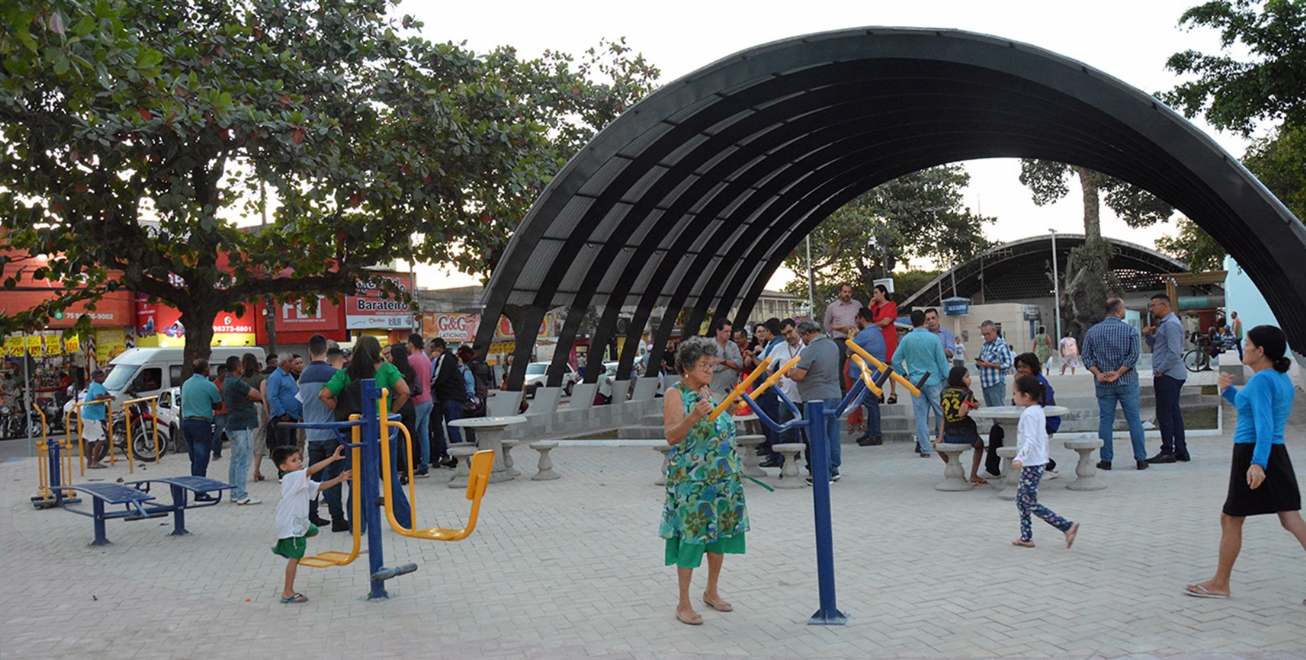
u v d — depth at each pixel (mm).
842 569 6648
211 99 13461
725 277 22562
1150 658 4539
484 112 19250
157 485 13172
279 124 14609
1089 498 8945
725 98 13672
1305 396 19219
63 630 5859
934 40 10859
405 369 12352
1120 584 5891
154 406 16406
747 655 4863
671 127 14250
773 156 17375
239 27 15656
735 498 5570
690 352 5504
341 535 8812
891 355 15211
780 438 11789
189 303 18594
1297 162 21969
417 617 5855
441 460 13719
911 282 70812
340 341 36812
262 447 13031
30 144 13219
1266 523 7414
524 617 5770
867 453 13281
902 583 6184
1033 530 7656
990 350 13328
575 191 14320
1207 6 18141
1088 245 41469
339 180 15844
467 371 14992
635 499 10227
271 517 10094
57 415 24516
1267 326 5336
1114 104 9922
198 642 5480
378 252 19422
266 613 6090
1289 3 17531
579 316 18219
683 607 5492
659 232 18156
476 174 18625
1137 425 10461
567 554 7574
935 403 12336
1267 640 4707
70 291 18688
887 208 50812
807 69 12688
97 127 13023
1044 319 68688
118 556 8312
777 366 11508
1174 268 57781
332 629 5641
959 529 7859
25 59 7746
